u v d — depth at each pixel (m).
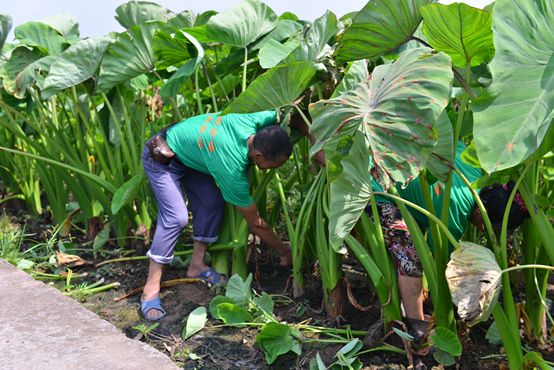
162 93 2.20
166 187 2.07
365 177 1.31
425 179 1.31
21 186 3.55
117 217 2.76
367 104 1.15
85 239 3.06
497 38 0.97
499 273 1.15
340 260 1.83
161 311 1.97
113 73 2.39
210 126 1.94
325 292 1.88
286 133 1.89
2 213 3.64
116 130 2.92
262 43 2.37
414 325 1.63
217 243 2.31
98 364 1.36
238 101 1.64
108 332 1.56
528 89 0.92
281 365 1.58
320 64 1.77
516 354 1.29
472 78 1.53
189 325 1.77
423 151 1.00
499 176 1.25
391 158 1.02
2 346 1.44
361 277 2.34
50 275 2.39
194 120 2.07
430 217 1.29
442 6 1.12
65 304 1.76
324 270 1.85
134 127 3.12
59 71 2.38
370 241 1.63
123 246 2.80
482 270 1.15
